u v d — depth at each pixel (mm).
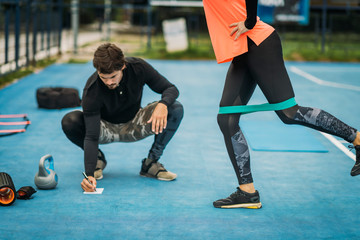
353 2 23406
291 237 3551
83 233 3549
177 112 4594
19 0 13969
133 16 44812
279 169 5332
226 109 3869
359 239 3539
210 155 5914
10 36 21375
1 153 5766
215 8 3764
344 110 9258
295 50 23656
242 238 3516
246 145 3998
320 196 4480
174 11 25953
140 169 5262
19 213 3914
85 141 4336
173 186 4688
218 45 3758
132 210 4027
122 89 4289
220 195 4453
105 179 4867
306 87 12594
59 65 17000
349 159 5801
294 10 21141
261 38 3660
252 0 3527
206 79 14109
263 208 4137
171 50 22016
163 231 3609
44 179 4465
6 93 10547
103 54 3832
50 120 7828
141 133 4637
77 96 9008
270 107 3750
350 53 23984
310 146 6293
